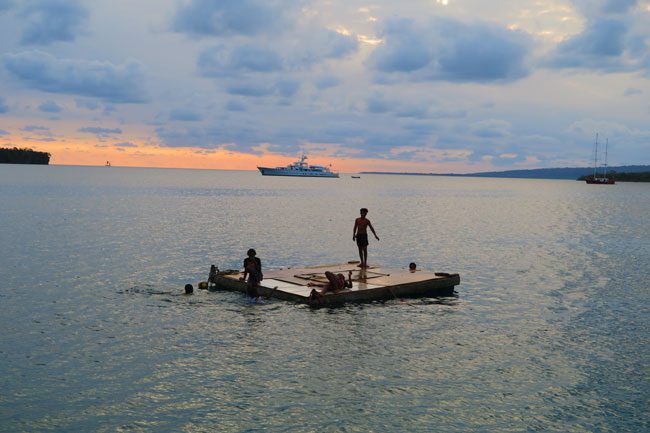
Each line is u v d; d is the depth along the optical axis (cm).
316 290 2134
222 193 13100
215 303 2134
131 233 4509
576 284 2659
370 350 1614
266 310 2030
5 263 2988
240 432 1138
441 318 1980
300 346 1636
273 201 10194
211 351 1588
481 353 1611
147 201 9125
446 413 1231
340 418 1200
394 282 2338
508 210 8850
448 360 1548
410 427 1167
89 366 1470
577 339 1756
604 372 1476
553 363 1537
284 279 2395
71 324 1844
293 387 1349
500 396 1320
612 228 5775
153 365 1480
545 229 5616
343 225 5641
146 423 1170
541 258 3559
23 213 6169
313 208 8319
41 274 2705
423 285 2370
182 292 2330
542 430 1164
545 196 15838
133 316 1945
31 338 1694
